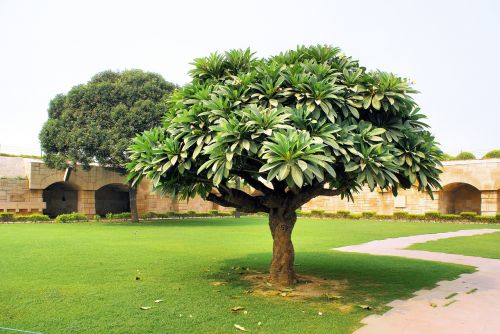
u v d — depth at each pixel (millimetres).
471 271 10609
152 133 8672
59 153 26703
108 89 26750
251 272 10125
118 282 8852
